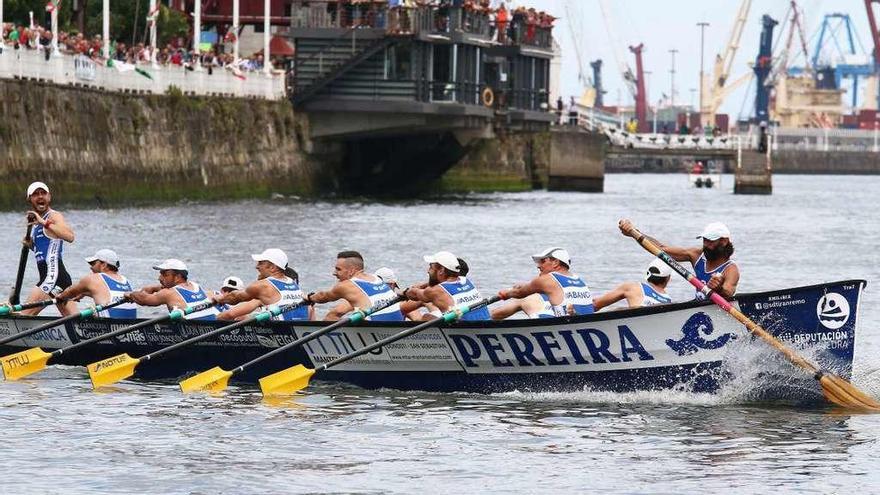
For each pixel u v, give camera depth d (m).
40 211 82.88
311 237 163.50
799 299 68.31
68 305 82.69
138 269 125.38
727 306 68.44
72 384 76.12
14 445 61.62
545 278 72.94
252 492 55.09
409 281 125.12
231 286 80.94
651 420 66.81
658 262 74.44
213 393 73.62
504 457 60.41
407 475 57.59
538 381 71.88
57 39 194.75
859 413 68.00
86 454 60.25
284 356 76.12
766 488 56.06
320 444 62.44
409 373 74.00
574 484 56.53
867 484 56.62
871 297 114.06
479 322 71.50
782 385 69.38
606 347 70.19
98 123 194.12
